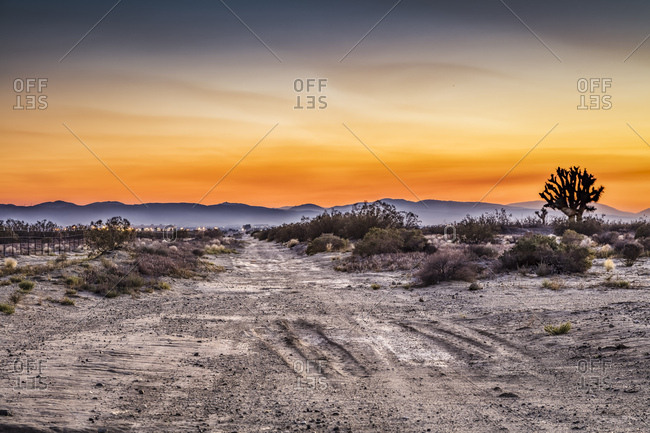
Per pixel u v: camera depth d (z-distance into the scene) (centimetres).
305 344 1368
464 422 780
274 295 2422
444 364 1150
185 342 1358
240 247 7312
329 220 6159
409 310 1906
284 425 767
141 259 3170
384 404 873
